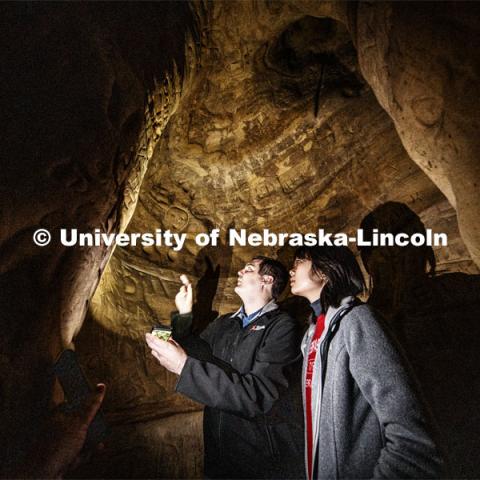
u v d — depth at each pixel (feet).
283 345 6.40
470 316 9.98
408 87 6.94
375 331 4.56
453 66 6.07
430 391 9.81
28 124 5.67
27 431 5.96
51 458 5.90
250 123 12.84
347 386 4.57
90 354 10.55
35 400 6.13
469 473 8.93
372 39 7.63
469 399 9.39
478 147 6.22
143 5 7.57
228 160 13.28
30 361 5.95
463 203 7.12
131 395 11.22
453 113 6.34
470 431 9.16
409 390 4.19
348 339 4.63
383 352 4.40
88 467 9.95
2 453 5.51
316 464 4.77
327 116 12.76
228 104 12.28
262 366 6.27
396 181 12.10
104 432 6.45
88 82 6.39
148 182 12.82
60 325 6.57
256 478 6.24
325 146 13.07
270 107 12.71
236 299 13.38
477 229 7.16
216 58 10.99
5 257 5.44
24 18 5.90
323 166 13.21
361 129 12.50
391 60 7.14
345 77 12.45
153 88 7.70
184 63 8.94
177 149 12.64
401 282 11.34
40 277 5.96
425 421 4.07
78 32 6.36
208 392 5.98
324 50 12.30
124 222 8.24
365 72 8.45
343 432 4.45
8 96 5.57
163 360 6.27
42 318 6.05
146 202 12.89
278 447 6.31
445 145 6.79
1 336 5.41
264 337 6.65
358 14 7.93
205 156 13.05
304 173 13.43
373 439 4.41
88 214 6.59
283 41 11.85
